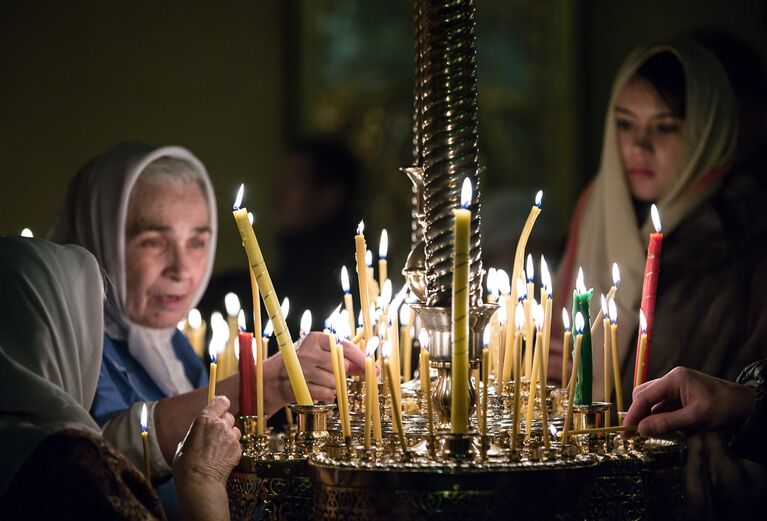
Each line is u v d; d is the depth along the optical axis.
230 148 5.79
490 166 5.71
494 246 5.19
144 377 2.72
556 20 5.77
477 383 1.83
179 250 2.77
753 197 3.02
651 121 3.17
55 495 1.64
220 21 5.82
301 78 5.79
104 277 2.69
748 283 2.90
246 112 5.82
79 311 1.98
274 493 1.89
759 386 2.05
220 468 1.91
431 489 1.63
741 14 5.43
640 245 3.09
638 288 3.01
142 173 2.77
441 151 1.78
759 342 2.85
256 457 1.93
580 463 1.72
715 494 2.72
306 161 4.31
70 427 1.76
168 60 5.75
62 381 1.92
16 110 5.55
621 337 2.99
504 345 2.17
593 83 5.80
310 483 1.88
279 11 5.85
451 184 1.77
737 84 3.16
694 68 3.16
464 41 1.79
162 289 2.74
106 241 2.71
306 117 5.79
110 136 5.66
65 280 1.96
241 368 2.03
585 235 3.23
